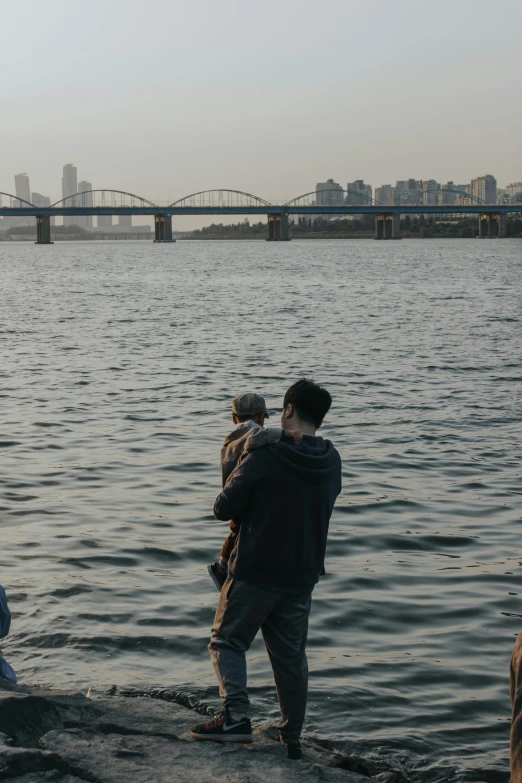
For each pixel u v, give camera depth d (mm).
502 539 9367
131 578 8031
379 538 9352
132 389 19297
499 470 12406
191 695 5742
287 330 33094
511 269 91250
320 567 4645
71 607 7293
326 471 4512
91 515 10062
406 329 33312
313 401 4664
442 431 15000
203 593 7691
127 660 6348
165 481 11633
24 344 28438
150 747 4516
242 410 4887
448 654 6531
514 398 18297
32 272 101438
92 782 4039
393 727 5480
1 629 5332
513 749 3518
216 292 58906
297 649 4699
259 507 4488
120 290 62562
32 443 13844
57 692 5277
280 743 4875
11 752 4035
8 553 8680
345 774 4473
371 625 7047
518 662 3621
